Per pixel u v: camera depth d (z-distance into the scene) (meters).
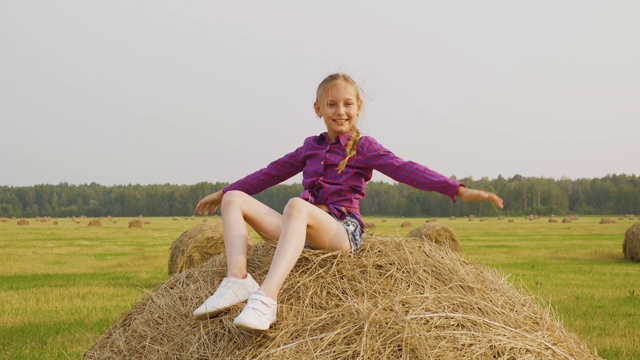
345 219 4.07
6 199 158.00
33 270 18.73
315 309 3.61
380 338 3.31
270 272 3.53
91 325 9.34
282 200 129.88
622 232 46.56
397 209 128.25
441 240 23.09
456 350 3.33
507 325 3.72
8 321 9.73
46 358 7.12
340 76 4.22
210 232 15.20
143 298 4.43
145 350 3.90
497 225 64.56
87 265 20.25
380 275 3.87
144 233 46.47
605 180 147.62
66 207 156.25
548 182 145.88
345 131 4.23
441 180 3.77
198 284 4.18
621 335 8.45
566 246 29.75
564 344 3.84
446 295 3.76
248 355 3.39
